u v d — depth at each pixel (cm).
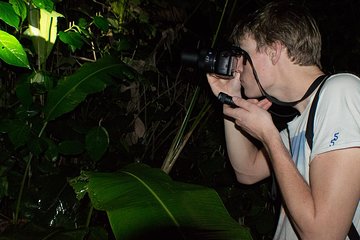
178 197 147
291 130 148
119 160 257
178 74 295
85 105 262
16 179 224
